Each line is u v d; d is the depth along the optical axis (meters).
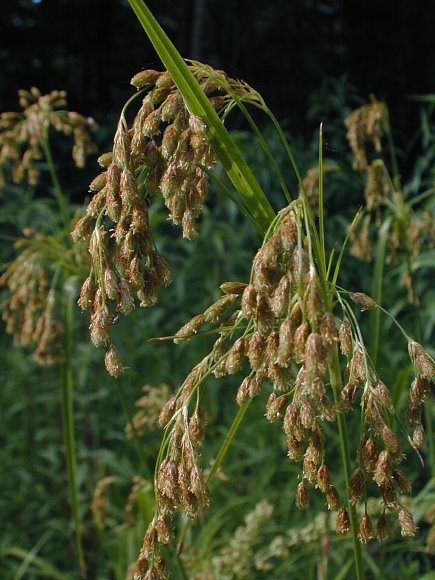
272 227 1.61
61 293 4.32
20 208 6.72
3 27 15.50
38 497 5.45
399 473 1.58
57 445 5.75
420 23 13.41
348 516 1.69
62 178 9.03
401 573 4.04
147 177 1.63
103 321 1.61
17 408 5.52
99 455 4.81
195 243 6.25
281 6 14.51
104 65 15.46
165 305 6.55
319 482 1.59
